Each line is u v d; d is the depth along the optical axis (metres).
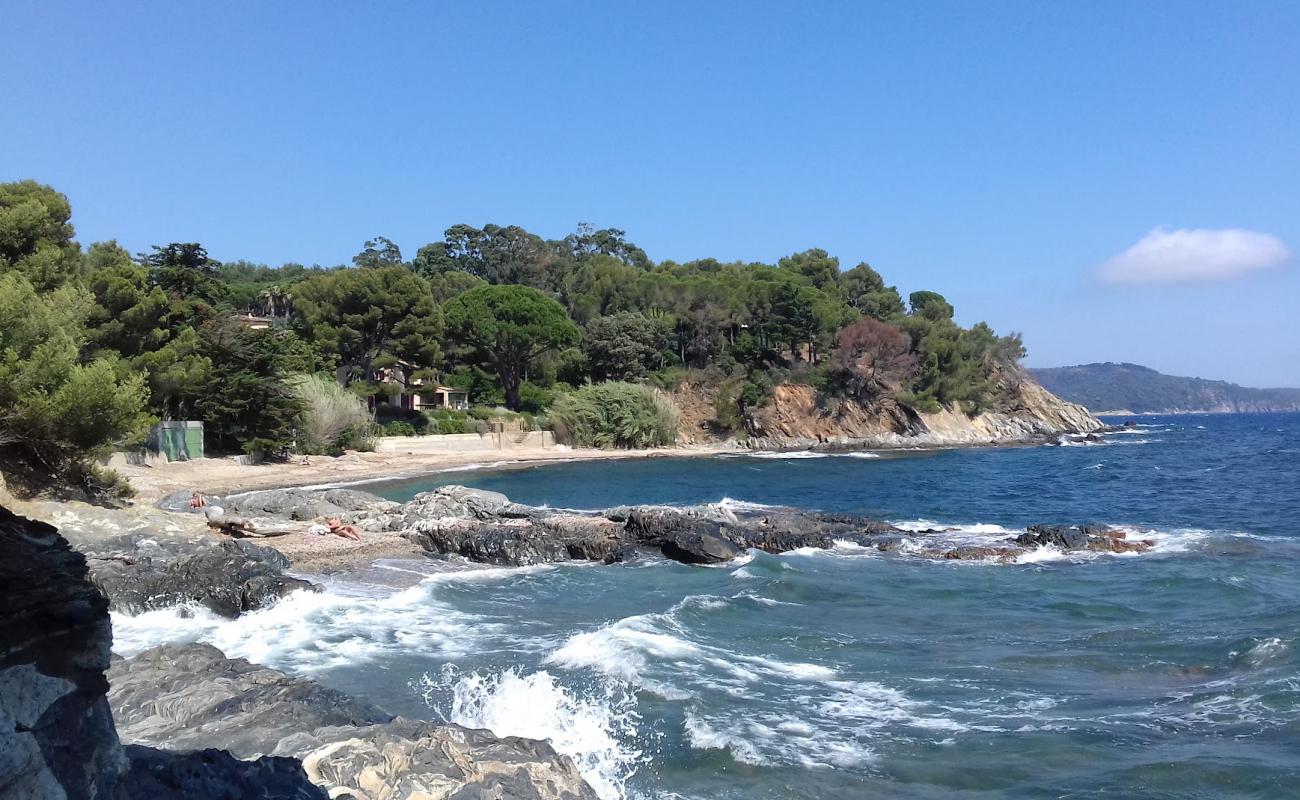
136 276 46.34
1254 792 10.52
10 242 38.19
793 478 61.38
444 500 34.88
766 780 11.11
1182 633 17.78
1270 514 39.50
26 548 6.14
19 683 5.82
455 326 86.38
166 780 7.26
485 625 19.14
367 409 73.62
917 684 14.81
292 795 7.71
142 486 41.44
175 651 12.98
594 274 123.50
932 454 86.88
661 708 13.57
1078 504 44.97
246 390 55.75
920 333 110.88
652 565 27.33
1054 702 13.87
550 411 85.56
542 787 8.95
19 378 29.72
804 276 132.12
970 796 10.69
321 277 81.81
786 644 17.38
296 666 15.88
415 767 8.79
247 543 25.06
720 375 101.62
